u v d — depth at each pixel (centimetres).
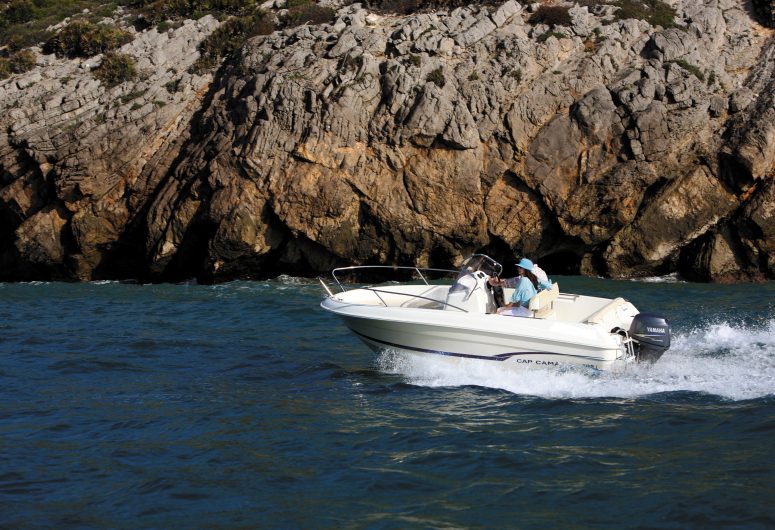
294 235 2689
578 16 2933
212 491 810
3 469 870
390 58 2822
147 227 2803
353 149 2669
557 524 725
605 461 865
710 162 2628
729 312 1859
